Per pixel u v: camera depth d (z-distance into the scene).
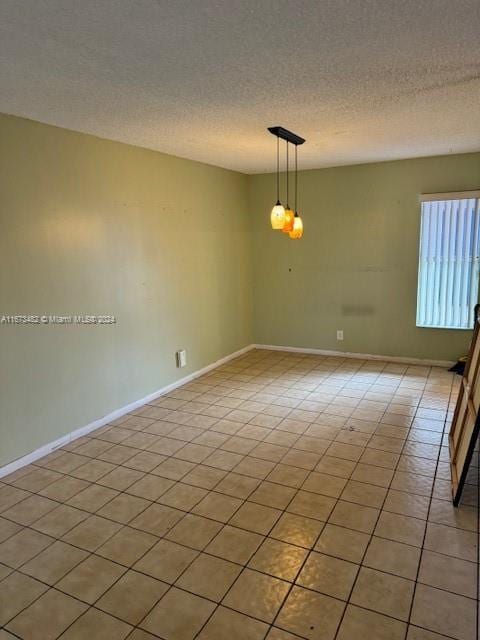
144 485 2.80
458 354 5.02
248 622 1.79
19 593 1.97
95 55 1.96
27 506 2.61
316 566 2.08
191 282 4.77
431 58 2.08
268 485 2.76
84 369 3.52
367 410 3.90
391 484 2.73
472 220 4.69
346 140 3.81
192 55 1.98
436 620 1.77
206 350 5.11
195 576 2.04
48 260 3.17
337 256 5.43
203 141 3.75
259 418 3.78
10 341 2.95
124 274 3.87
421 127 3.40
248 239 5.87
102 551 2.22
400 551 2.16
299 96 2.61
